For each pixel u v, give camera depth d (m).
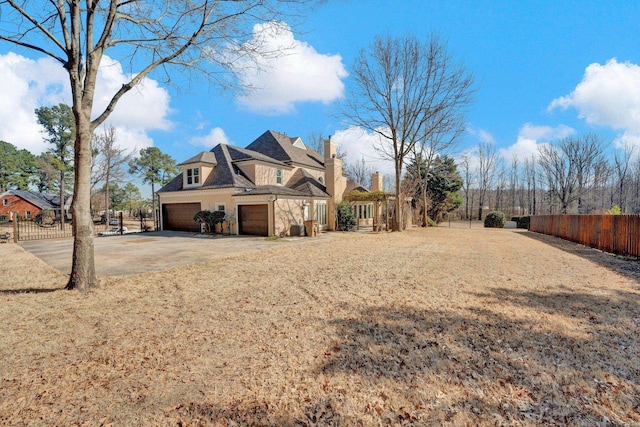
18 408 2.49
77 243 6.12
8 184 40.16
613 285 6.26
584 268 8.03
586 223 13.16
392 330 4.07
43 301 5.34
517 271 7.67
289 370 3.10
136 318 4.54
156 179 44.44
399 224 21.83
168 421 2.36
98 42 6.01
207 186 19.86
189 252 11.44
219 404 2.57
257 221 18.25
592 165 35.06
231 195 18.77
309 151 30.05
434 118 21.81
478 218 46.31
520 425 2.32
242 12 7.13
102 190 39.81
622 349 3.49
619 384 2.83
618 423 2.32
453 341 3.73
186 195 20.98
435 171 33.56
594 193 35.56
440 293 5.76
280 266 8.56
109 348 3.57
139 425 2.31
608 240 11.21
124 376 2.98
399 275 7.32
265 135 26.08
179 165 21.02
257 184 20.39
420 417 2.42
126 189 45.94
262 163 20.86
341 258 9.91
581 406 2.53
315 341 3.76
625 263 8.77
